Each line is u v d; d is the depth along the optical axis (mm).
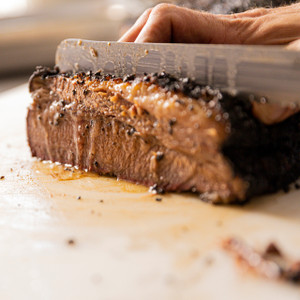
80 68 422
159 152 355
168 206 333
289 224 302
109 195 357
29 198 359
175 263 273
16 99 777
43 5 1190
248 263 266
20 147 494
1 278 269
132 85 356
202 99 327
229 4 603
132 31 452
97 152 396
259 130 333
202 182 336
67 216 328
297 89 314
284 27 433
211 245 285
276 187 342
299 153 363
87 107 393
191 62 350
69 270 272
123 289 258
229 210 322
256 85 327
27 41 1133
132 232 303
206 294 252
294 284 255
